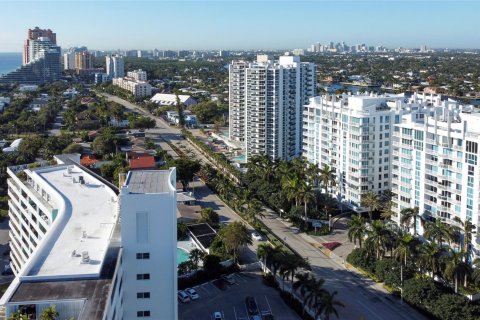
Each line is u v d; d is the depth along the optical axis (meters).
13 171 172.00
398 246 175.62
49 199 139.25
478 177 180.75
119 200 115.56
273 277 180.88
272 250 175.88
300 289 163.88
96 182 146.38
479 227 181.25
